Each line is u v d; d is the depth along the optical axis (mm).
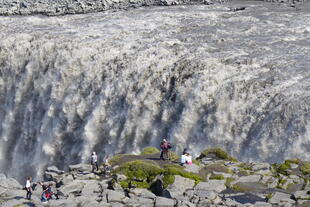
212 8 79000
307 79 44562
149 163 32781
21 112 61500
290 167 32312
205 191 29312
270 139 40688
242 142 42844
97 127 53188
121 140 51000
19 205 30469
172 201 28422
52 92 58500
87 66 57094
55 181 34281
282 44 54844
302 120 39531
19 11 88250
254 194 29047
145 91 51281
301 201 27547
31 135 59375
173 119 48531
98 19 75562
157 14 75688
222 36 59406
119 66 54500
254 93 44250
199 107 46625
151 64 52719
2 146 60688
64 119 56469
